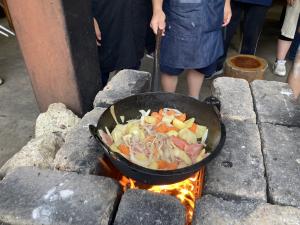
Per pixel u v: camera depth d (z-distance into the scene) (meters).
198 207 0.89
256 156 1.07
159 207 0.87
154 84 1.65
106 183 0.94
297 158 1.07
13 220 0.85
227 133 1.16
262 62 2.37
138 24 1.89
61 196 0.90
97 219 0.84
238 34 3.68
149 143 0.96
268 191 0.96
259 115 1.26
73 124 1.37
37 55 1.34
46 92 1.45
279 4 4.70
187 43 1.70
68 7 1.21
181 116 1.07
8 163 1.09
